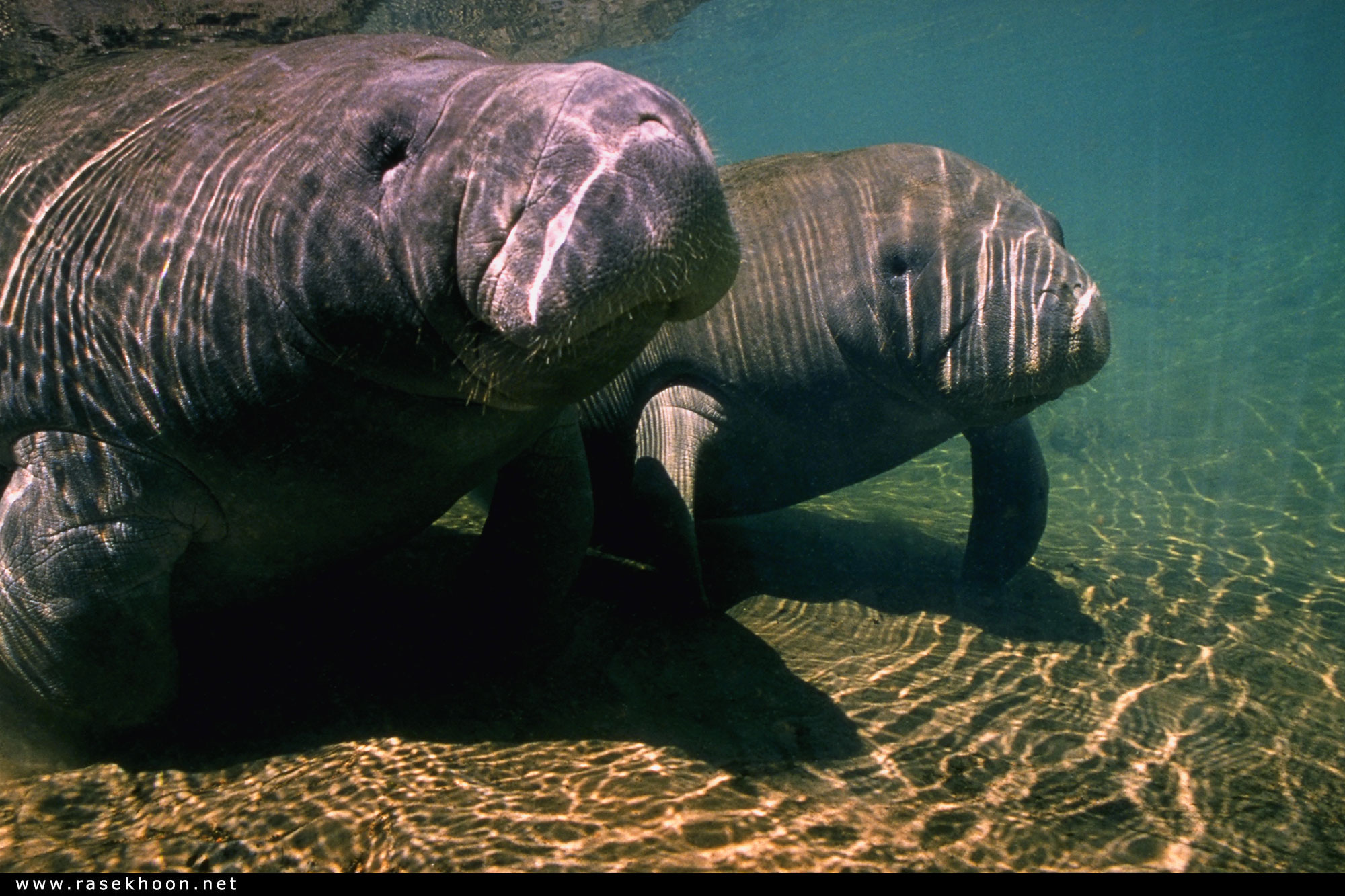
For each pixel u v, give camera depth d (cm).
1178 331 1733
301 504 309
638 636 425
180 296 280
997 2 3447
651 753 311
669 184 238
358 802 269
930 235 437
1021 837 268
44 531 287
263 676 359
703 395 487
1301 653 453
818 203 474
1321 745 353
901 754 328
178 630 358
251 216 275
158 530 296
